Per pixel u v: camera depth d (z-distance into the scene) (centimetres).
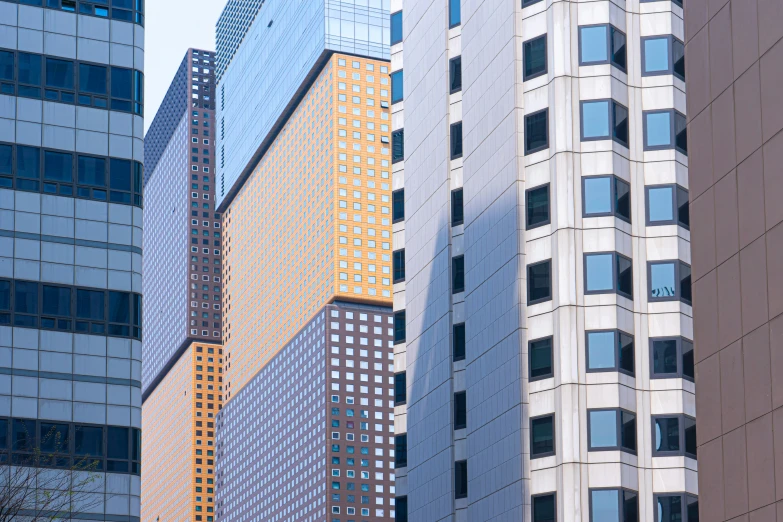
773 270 4300
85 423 8062
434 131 11344
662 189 9594
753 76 4556
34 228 8300
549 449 9188
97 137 8612
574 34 9769
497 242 10006
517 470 9312
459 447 10412
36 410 7969
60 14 8738
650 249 9512
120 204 8562
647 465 9112
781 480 4125
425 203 11425
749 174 4516
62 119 8562
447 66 11188
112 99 8719
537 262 9569
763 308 4344
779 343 4225
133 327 8375
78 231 8406
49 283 8238
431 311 11100
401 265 11912
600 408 9112
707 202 4797
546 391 9300
